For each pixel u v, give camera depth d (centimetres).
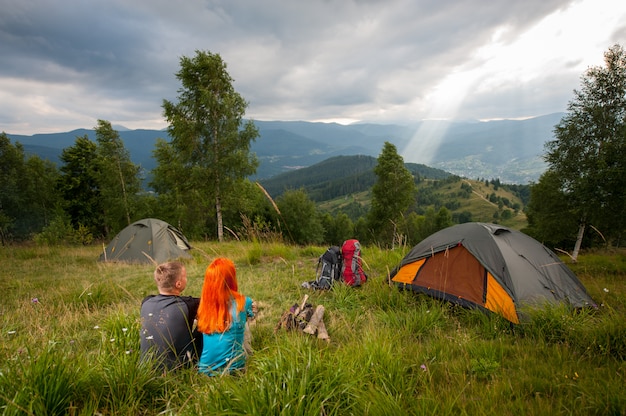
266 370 240
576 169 1798
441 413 203
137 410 225
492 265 482
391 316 439
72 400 218
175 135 1862
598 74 1725
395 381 246
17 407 185
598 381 249
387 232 3441
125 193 2662
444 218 6197
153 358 285
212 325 287
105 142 2623
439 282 544
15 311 516
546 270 500
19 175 2947
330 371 237
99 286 604
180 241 1122
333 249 635
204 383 257
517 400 219
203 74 1828
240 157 1809
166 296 320
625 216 1666
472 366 293
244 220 1118
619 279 798
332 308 521
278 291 614
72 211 3066
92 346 377
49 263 1031
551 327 380
